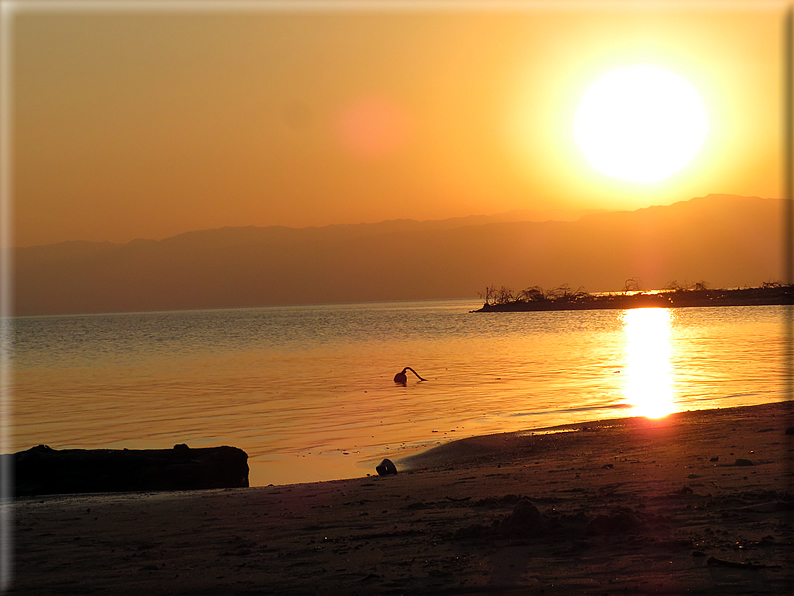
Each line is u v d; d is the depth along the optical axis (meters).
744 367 38.66
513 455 16.31
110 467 15.94
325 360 55.78
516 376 38.47
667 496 9.59
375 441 20.58
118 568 7.82
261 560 7.84
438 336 88.69
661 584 6.18
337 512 10.38
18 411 30.92
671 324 105.81
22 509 12.44
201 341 93.19
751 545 7.08
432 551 7.72
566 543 7.62
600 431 18.97
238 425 24.97
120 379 45.56
